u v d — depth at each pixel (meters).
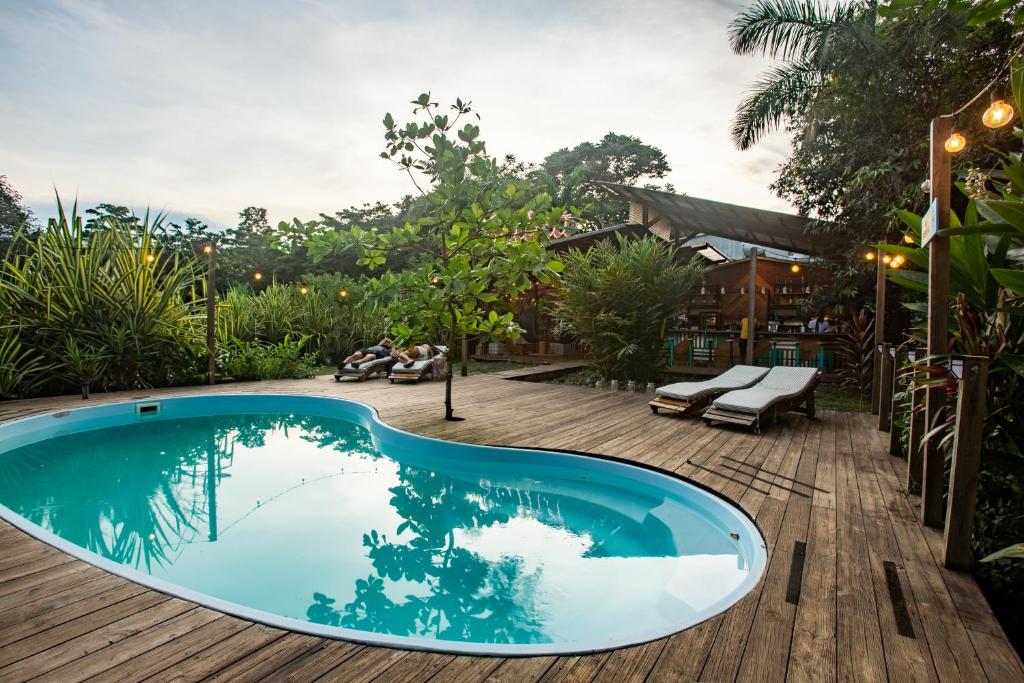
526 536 4.06
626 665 2.04
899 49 8.66
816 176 11.34
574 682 1.93
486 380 11.45
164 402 8.21
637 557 3.66
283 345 11.88
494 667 2.02
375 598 3.12
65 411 7.19
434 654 2.10
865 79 9.25
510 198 6.57
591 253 11.70
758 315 16.98
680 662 2.06
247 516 4.44
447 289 6.27
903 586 2.71
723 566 3.49
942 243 3.36
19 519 3.48
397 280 6.37
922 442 3.45
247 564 3.58
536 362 15.75
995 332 3.45
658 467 4.93
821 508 3.91
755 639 2.23
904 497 4.16
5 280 8.55
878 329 7.77
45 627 2.22
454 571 3.46
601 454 5.38
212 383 10.12
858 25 8.85
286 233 6.41
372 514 4.50
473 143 6.31
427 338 6.92
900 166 9.22
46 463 5.91
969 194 3.70
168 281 9.83
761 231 13.54
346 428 7.74
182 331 9.84
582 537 4.03
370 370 11.30
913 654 2.13
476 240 6.77
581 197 21.31
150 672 1.93
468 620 2.90
